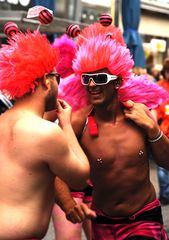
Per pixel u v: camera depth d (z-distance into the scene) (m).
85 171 4.26
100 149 5.16
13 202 4.04
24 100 4.24
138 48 17.36
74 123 5.18
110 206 5.29
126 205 5.26
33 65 4.15
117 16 17.98
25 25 10.52
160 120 9.59
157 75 18.88
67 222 6.14
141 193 5.28
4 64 4.19
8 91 4.25
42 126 4.07
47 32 12.55
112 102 5.16
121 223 5.28
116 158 5.16
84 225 6.78
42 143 4.02
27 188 4.05
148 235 5.22
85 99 5.34
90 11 16.84
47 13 4.86
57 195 4.92
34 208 4.07
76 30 5.75
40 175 4.08
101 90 5.04
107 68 5.02
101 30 6.01
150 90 5.54
